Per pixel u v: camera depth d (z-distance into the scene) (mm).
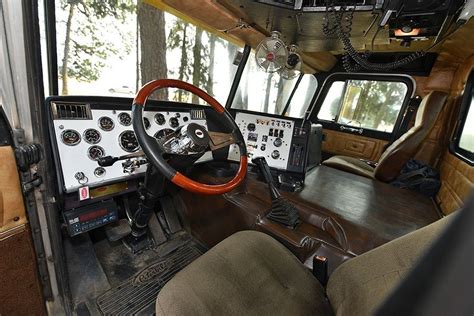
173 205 1574
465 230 199
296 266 785
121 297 1076
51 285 773
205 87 1801
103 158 855
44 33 886
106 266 1242
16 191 561
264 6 1058
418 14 989
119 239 1299
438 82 1983
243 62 1717
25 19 524
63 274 825
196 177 1396
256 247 828
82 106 954
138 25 1342
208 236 1365
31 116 590
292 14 1123
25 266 622
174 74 1616
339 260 839
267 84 2150
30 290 650
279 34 1404
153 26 1404
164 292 666
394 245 575
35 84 583
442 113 1856
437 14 979
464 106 1559
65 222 944
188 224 1506
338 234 929
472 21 1161
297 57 1620
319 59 2156
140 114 813
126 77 1350
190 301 623
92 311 994
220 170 1376
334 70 2479
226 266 739
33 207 654
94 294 1064
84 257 1157
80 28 1033
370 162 2227
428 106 1529
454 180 1315
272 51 1467
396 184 1626
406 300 241
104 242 1376
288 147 1460
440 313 203
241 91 1904
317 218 1027
